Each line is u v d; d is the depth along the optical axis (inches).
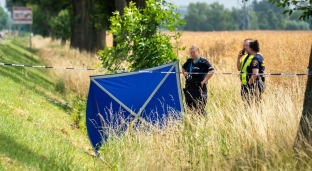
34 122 1192.2
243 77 1387.8
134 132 1167.0
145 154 1046.4
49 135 1093.1
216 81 1610.5
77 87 1958.7
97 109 1209.4
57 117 1438.2
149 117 1221.7
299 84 1536.7
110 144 1131.3
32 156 874.1
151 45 1488.7
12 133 958.4
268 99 1234.6
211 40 3412.9
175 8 1526.8
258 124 1034.1
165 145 1071.6
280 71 1819.6
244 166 925.8
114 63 1534.2
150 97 1226.6
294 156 927.0
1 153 819.4
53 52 4119.1
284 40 2596.0
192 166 989.2
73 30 5103.3
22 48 4677.7
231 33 4160.9
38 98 1612.9
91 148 1225.4
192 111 1267.2
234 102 1390.3
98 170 1007.6
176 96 1243.2
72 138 1241.4
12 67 2121.1
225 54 2422.5
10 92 1464.1
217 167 962.1
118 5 2186.3
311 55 962.1
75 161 984.3
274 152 935.0
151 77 1230.3
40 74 2436.0
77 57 3184.1
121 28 1524.4
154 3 1515.7
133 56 1499.8
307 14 1009.5
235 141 1027.3
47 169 847.1
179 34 1556.3
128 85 1218.0
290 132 1005.8
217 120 1128.2
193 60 1382.9
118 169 1007.6
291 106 1139.3
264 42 2687.0
